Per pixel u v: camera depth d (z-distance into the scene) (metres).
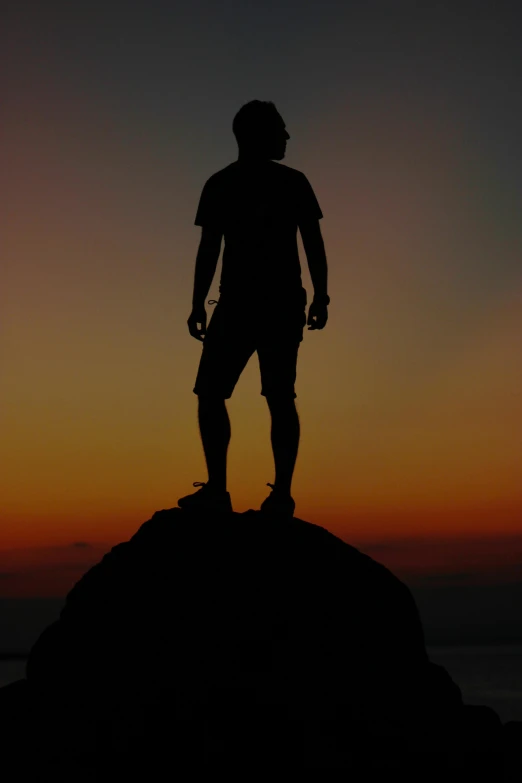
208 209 5.17
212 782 3.95
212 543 4.67
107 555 4.91
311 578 4.54
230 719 4.03
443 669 4.70
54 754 4.09
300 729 4.01
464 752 4.23
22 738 4.20
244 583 4.48
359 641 4.39
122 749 4.02
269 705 4.04
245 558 4.59
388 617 4.57
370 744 4.05
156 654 4.27
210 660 4.22
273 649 4.25
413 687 4.36
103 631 4.44
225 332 5.04
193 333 5.24
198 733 4.01
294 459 5.01
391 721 4.14
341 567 4.65
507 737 4.88
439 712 4.33
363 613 4.49
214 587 4.47
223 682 4.13
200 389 5.13
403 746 4.09
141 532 4.91
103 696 4.22
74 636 4.50
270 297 5.00
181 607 4.41
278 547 4.65
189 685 4.13
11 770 4.05
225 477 5.07
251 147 5.21
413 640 4.62
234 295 5.03
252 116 5.23
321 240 5.21
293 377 5.06
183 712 4.05
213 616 4.36
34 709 4.37
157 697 4.11
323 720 4.05
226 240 5.16
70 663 4.43
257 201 5.11
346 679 4.22
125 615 4.45
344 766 3.98
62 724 4.22
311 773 3.95
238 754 3.98
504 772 4.44
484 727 4.54
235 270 5.06
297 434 5.04
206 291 5.19
